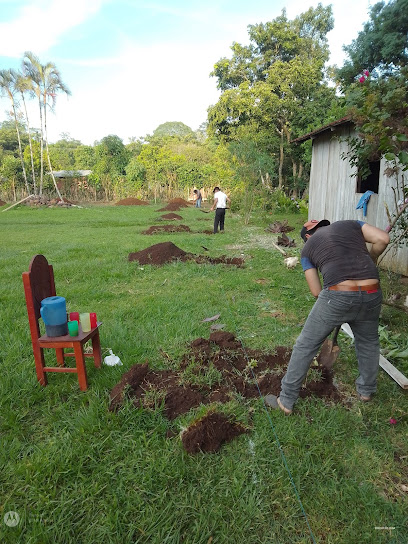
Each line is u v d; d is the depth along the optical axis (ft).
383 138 13.55
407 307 16.78
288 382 9.43
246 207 53.52
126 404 9.49
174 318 16.20
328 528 6.75
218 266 25.46
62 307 10.62
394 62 54.80
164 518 6.84
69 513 6.88
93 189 118.32
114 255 29.58
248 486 7.49
